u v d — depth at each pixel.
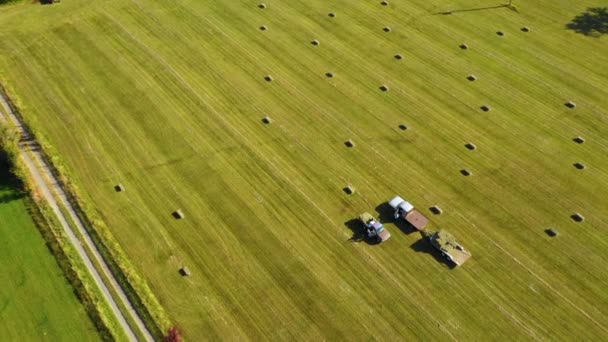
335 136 55.16
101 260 45.09
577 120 56.44
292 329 40.84
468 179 51.03
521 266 44.41
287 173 51.78
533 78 61.19
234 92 59.88
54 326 41.09
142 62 63.66
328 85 60.56
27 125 55.94
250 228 47.38
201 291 43.09
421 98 58.97
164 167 52.25
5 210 48.56
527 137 54.78
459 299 42.41
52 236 46.56
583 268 44.19
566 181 50.78
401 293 42.84
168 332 40.34
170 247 46.00
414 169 52.03
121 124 56.34
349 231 47.19
